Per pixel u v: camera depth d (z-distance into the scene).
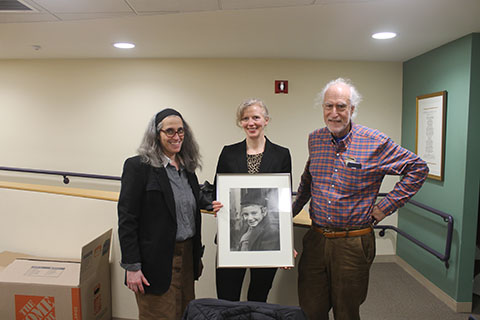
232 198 1.57
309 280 1.74
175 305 1.56
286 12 2.00
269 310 1.21
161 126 1.47
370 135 1.57
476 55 2.44
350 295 1.63
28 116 3.69
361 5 1.87
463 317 2.54
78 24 2.27
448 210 2.71
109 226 2.18
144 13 2.02
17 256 2.29
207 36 2.58
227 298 1.75
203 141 3.61
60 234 2.27
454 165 2.64
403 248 3.49
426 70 3.06
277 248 1.54
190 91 3.56
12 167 3.75
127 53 3.25
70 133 3.68
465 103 2.51
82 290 1.85
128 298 2.17
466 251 2.57
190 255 1.65
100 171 3.70
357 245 1.58
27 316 1.86
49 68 3.61
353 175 1.56
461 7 1.90
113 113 3.63
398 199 1.58
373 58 3.35
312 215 1.71
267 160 1.69
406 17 2.09
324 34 2.49
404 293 2.93
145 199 1.48
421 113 3.09
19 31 2.46
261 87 3.54
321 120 3.57
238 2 1.82
